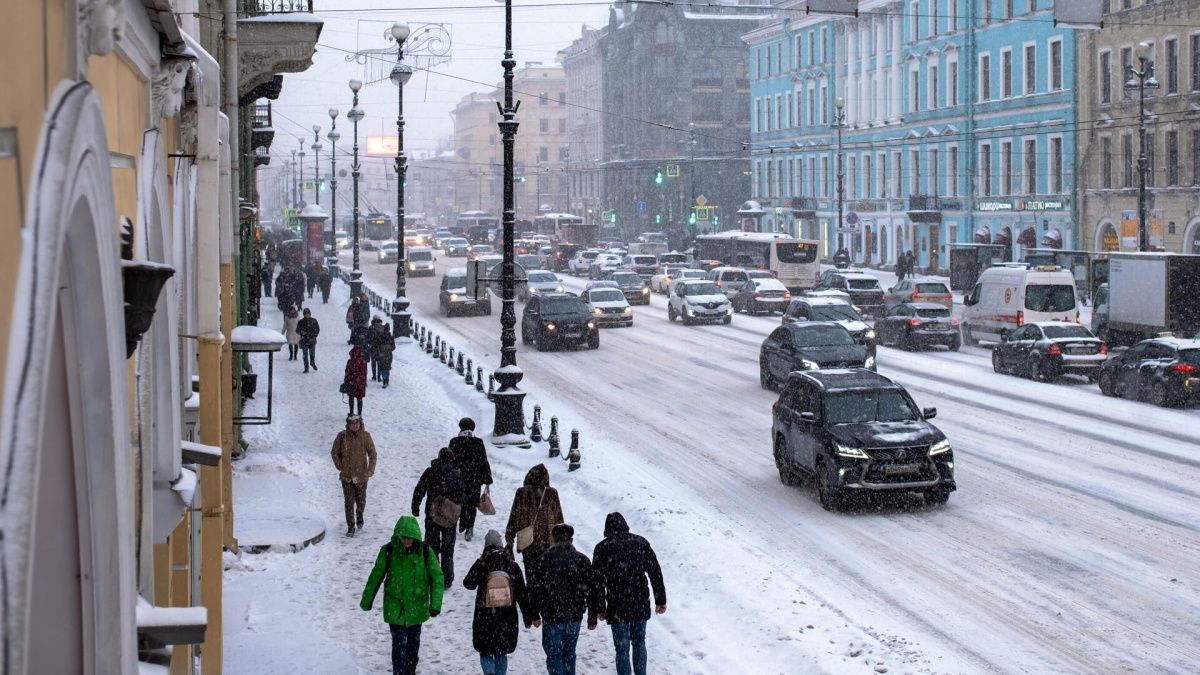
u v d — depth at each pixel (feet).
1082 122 195.00
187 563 30.66
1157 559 47.85
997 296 126.21
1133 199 183.62
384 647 39.60
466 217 472.85
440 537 46.62
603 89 450.71
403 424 84.07
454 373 108.27
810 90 294.25
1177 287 108.06
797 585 45.50
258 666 36.91
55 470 11.63
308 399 94.99
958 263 198.29
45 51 10.50
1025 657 37.22
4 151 8.95
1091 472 64.34
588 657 38.29
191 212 33.19
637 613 34.24
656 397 95.40
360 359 85.30
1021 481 62.59
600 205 460.14
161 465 23.38
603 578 34.30
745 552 50.11
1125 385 90.99
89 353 12.07
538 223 404.98
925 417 59.88
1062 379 103.76
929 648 38.17
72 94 10.67
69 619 12.07
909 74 248.11
